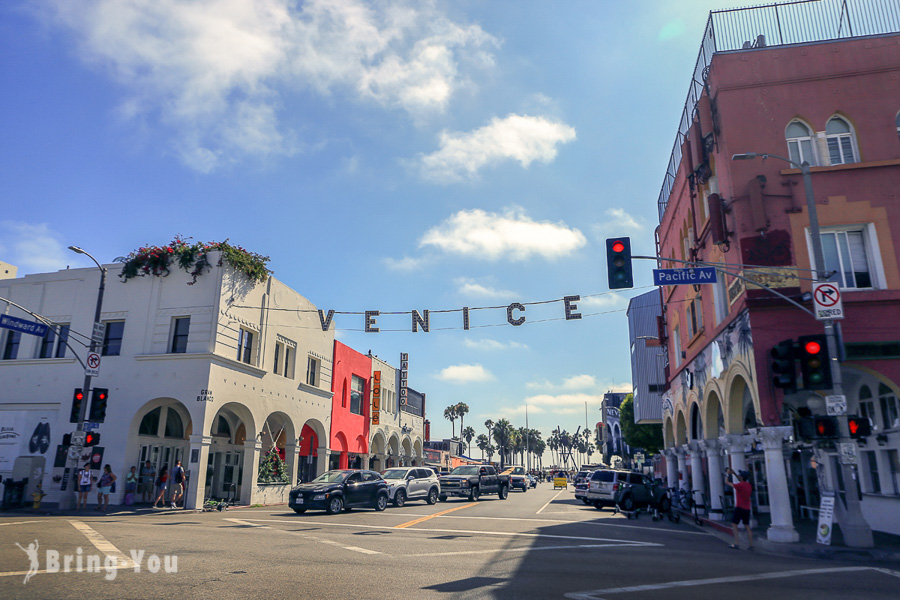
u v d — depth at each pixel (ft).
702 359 71.26
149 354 79.56
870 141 54.85
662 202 95.45
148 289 83.30
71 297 86.89
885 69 56.24
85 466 71.46
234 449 95.55
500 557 37.68
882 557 41.37
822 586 30.35
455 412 394.73
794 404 52.90
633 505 81.71
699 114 61.87
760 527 63.36
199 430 75.05
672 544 48.37
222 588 25.76
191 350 79.15
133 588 25.23
